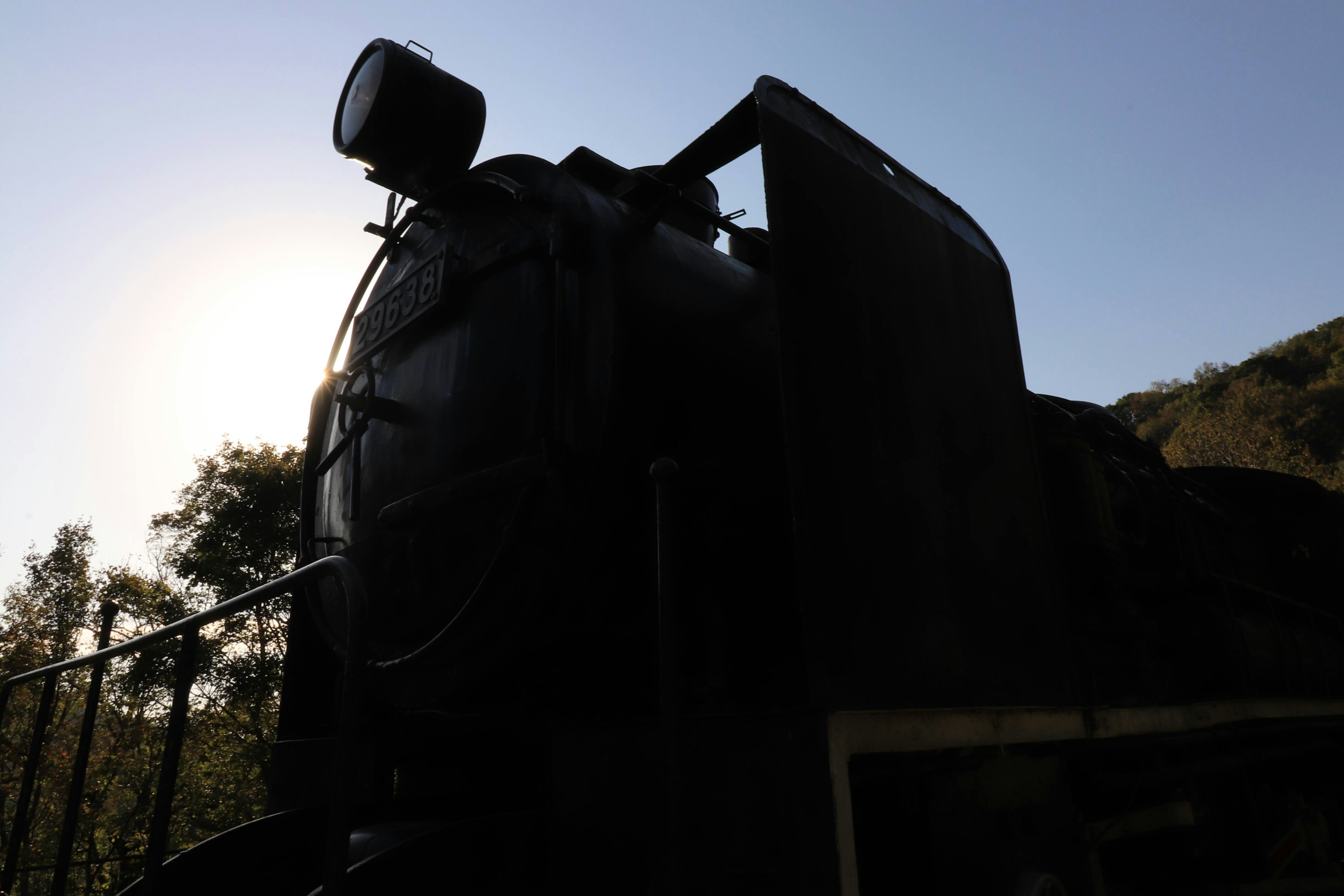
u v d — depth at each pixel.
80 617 18.83
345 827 1.39
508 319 2.56
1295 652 5.16
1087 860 2.48
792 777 1.60
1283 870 4.09
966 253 3.08
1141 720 3.01
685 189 3.60
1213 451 55.84
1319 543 6.29
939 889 1.84
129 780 18.77
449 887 1.85
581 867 1.93
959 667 2.16
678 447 2.34
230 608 1.90
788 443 1.84
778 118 2.25
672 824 1.49
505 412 2.43
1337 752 5.37
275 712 18.00
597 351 2.28
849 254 2.31
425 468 2.62
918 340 2.52
